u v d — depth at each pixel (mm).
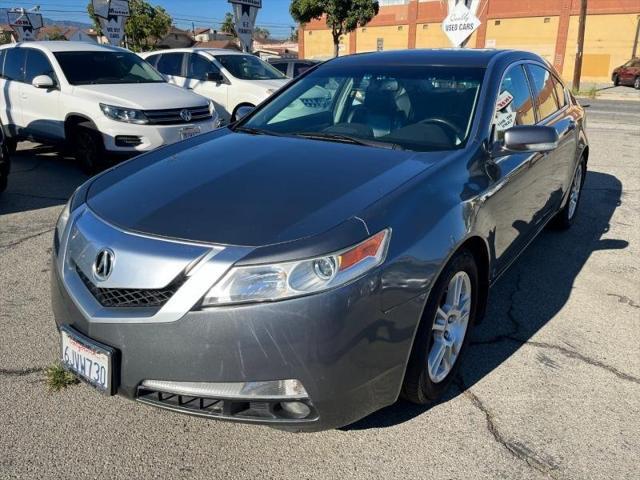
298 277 2049
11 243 4848
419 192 2500
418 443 2500
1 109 8312
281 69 15680
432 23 44500
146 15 37250
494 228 3000
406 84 3568
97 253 2262
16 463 2346
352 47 49781
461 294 2809
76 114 7215
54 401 2744
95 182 2908
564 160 4492
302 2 28953
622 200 6492
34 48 8000
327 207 2314
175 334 2070
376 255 2182
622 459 2420
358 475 2324
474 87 3396
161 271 2100
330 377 2100
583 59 39312
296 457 2414
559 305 3840
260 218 2256
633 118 14562
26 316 3555
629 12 37000
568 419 2670
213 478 2301
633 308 3814
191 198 2453
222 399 2105
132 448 2451
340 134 3350
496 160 3125
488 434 2561
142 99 7199
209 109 7855
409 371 2461
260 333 2039
